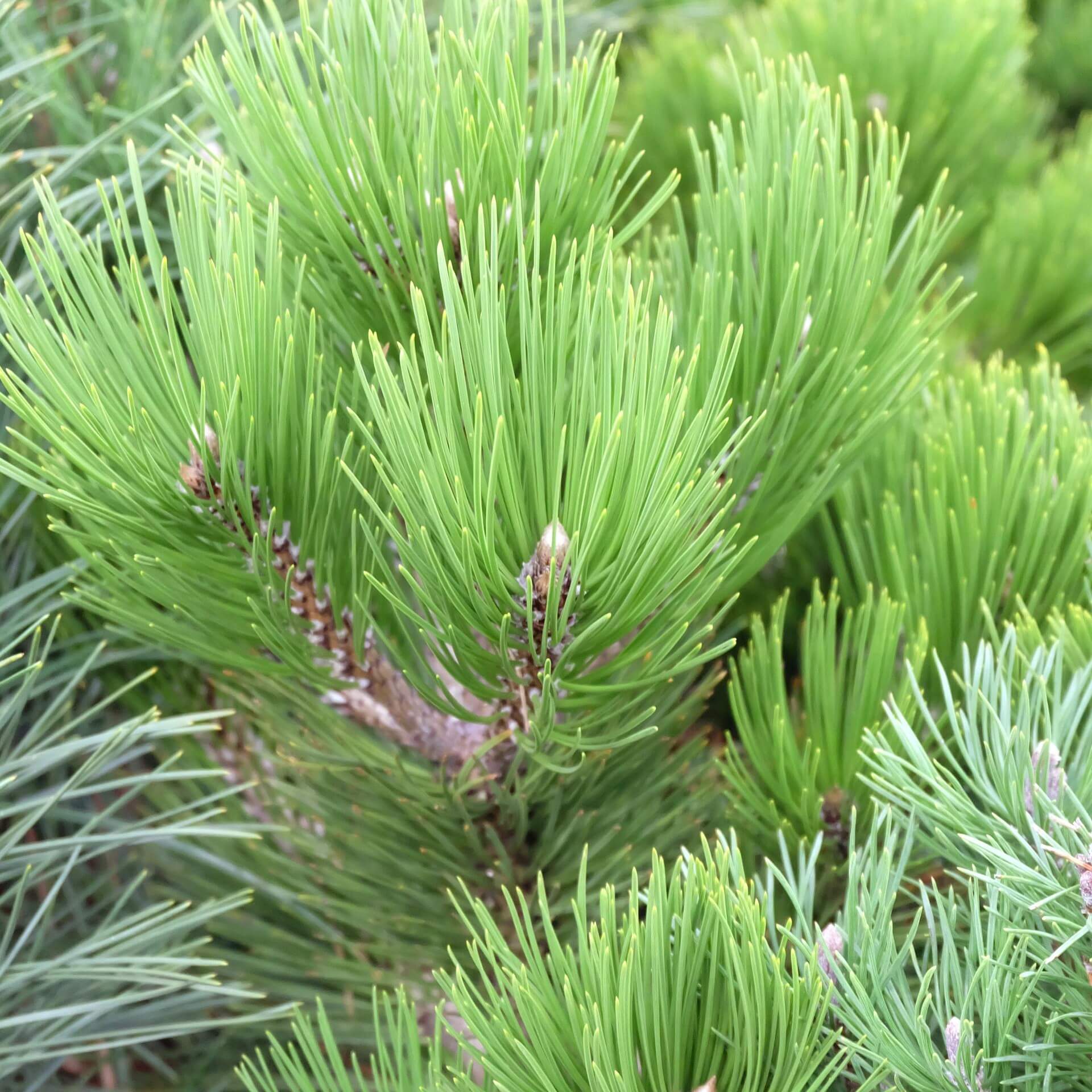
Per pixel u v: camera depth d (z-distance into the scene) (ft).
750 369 1.88
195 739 2.43
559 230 1.83
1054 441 2.20
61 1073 2.43
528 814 2.13
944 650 2.14
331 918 2.39
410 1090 1.82
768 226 1.85
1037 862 1.64
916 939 1.99
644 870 2.18
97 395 1.66
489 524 1.61
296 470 1.79
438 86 1.72
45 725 2.03
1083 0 4.63
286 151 1.78
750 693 2.09
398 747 2.14
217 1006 2.33
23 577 2.25
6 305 1.69
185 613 1.88
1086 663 1.91
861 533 2.31
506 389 1.63
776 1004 1.59
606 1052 1.58
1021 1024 1.69
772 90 1.90
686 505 1.65
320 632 1.89
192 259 1.74
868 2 3.20
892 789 1.73
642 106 3.34
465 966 2.21
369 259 1.79
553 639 1.70
